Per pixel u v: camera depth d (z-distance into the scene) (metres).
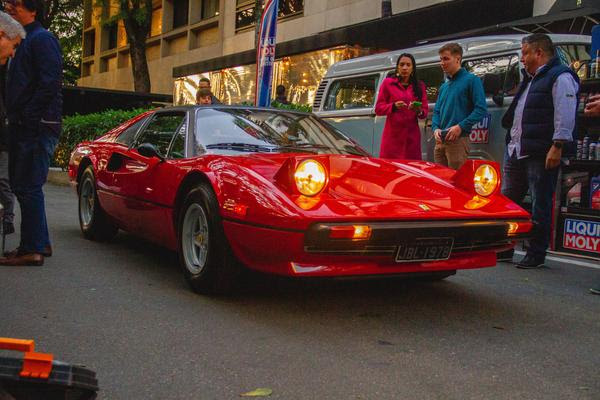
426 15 12.53
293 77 15.30
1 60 3.77
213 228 3.72
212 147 4.32
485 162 3.87
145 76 22.91
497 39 6.95
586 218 5.70
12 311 3.51
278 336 3.19
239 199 3.52
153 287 4.14
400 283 4.50
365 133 8.22
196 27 29.25
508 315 3.75
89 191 5.88
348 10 19.03
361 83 8.47
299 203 3.29
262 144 4.38
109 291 4.01
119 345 3.00
